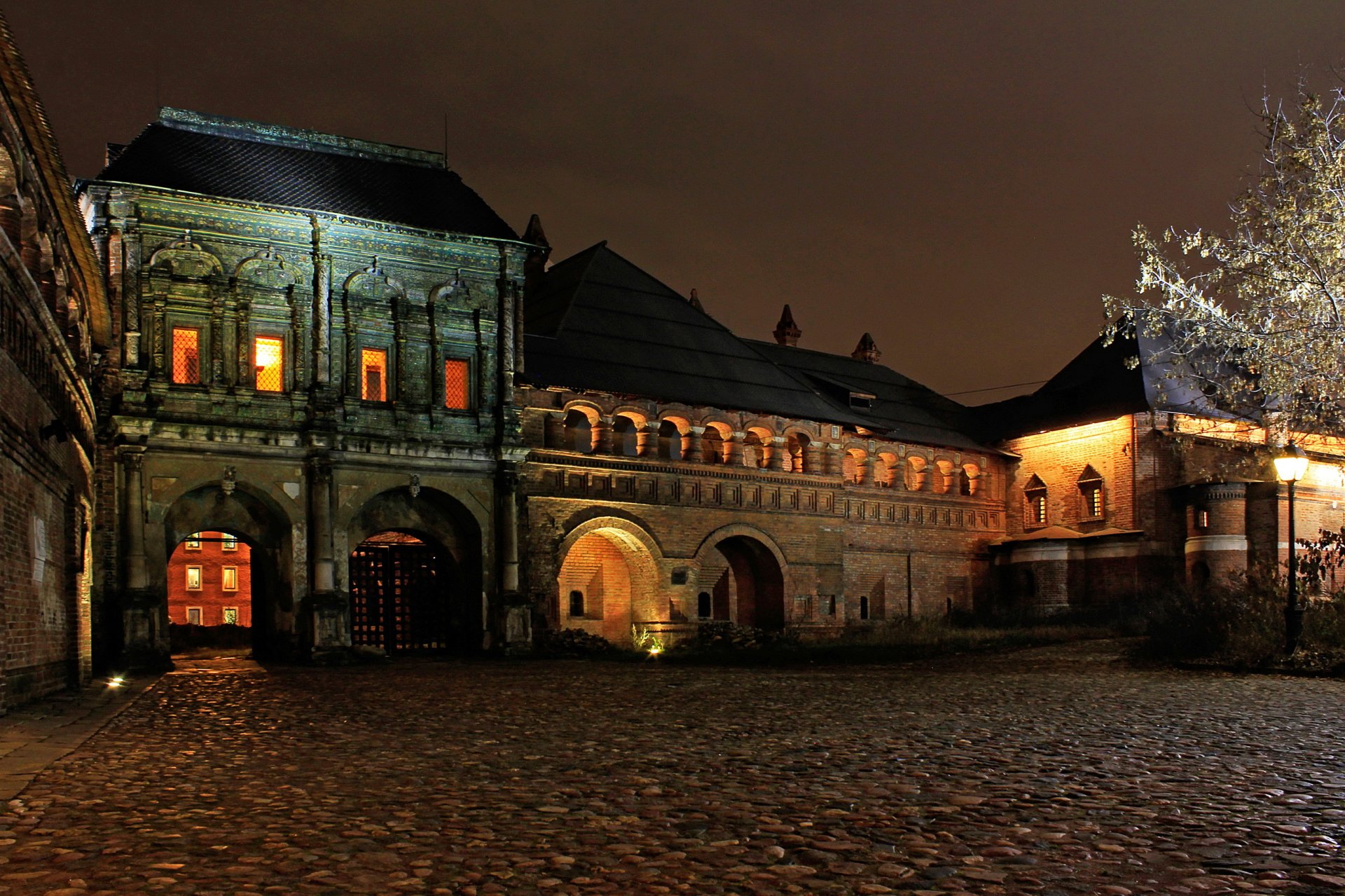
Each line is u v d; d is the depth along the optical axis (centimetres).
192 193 3212
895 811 926
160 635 3041
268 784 1072
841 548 4588
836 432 4641
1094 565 4894
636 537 3997
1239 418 4781
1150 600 4291
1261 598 2700
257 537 3369
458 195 3806
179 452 3167
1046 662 2733
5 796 996
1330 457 4634
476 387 3656
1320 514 4638
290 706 1880
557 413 3847
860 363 5753
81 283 2431
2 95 1449
